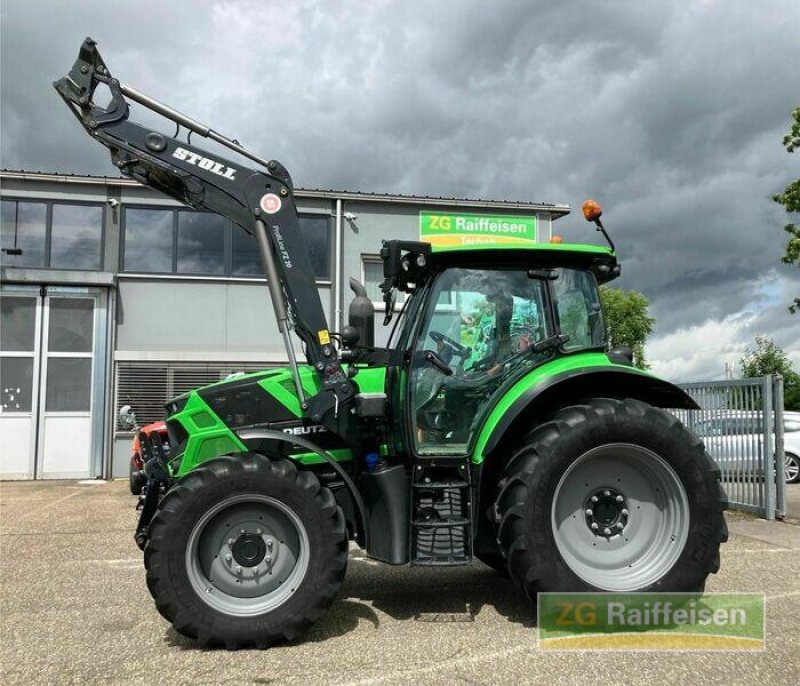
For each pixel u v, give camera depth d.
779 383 8.12
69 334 14.26
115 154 4.78
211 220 15.04
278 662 3.57
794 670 3.38
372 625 4.15
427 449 4.36
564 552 4.01
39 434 14.01
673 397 4.55
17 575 5.68
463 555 4.04
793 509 9.05
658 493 4.23
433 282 4.52
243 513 3.94
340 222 15.24
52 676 3.43
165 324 14.69
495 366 4.49
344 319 15.12
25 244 14.38
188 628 3.71
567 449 4.00
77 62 4.55
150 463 4.75
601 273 4.89
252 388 4.41
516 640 3.85
